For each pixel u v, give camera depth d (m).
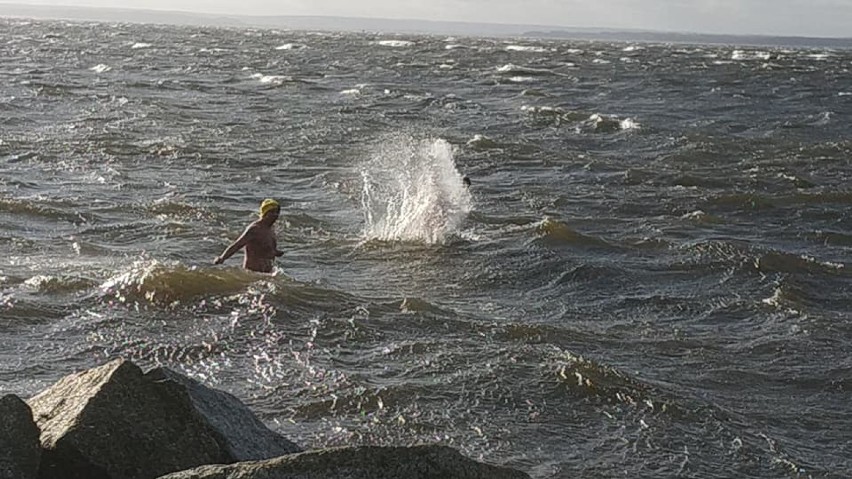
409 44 113.69
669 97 49.59
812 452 9.45
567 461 8.90
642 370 11.43
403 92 46.94
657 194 23.23
